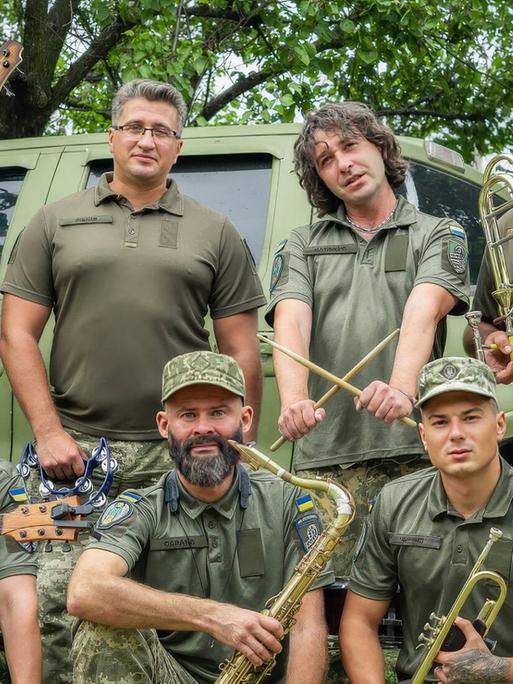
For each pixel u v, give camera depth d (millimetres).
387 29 8180
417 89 9414
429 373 3627
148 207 4453
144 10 7543
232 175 5152
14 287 4465
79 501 3930
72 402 4359
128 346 4324
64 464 4242
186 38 7902
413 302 4098
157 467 4340
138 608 3492
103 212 4453
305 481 3691
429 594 3689
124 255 4375
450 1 8914
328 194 4383
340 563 4184
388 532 3748
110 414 4320
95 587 3512
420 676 3559
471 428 3586
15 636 3705
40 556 4129
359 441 4164
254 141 5148
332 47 8438
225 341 4547
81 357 4352
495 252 4402
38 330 4480
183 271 4387
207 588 3721
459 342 5020
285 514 3795
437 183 5457
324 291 4262
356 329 4191
